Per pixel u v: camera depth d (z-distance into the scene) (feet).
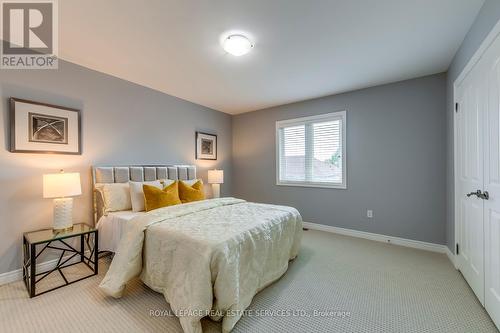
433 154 9.62
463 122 7.14
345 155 11.76
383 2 5.45
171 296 5.42
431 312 5.56
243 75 9.70
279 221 7.44
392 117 10.51
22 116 7.34
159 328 5.03
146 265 6.20
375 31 6.61
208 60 8.34
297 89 11.34
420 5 5.55
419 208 9.96
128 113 10.29
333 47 7.48
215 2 5.42
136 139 10.62
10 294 6.35
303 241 10.77
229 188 16.11
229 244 5.30
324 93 11.97
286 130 14.03
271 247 6.79
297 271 7.74
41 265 7.64
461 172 7.40
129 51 7.71
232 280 5.03
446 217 9.31
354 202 11.59
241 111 15.56
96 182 8.95
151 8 5.61
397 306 5.80
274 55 7.99
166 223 6.45
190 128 13.34
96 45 7.34
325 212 12.55
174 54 7.91
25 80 7.46
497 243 5.01
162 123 11.78
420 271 7.70
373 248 9.88
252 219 6.98
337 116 12.07
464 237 7.17
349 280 7.13
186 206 8.21
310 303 5.96
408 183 10.19
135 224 6.58
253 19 6.06
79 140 8.65
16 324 5.14
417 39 7.02
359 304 5.90
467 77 6.70
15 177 7.25
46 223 7.81
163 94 11.83
